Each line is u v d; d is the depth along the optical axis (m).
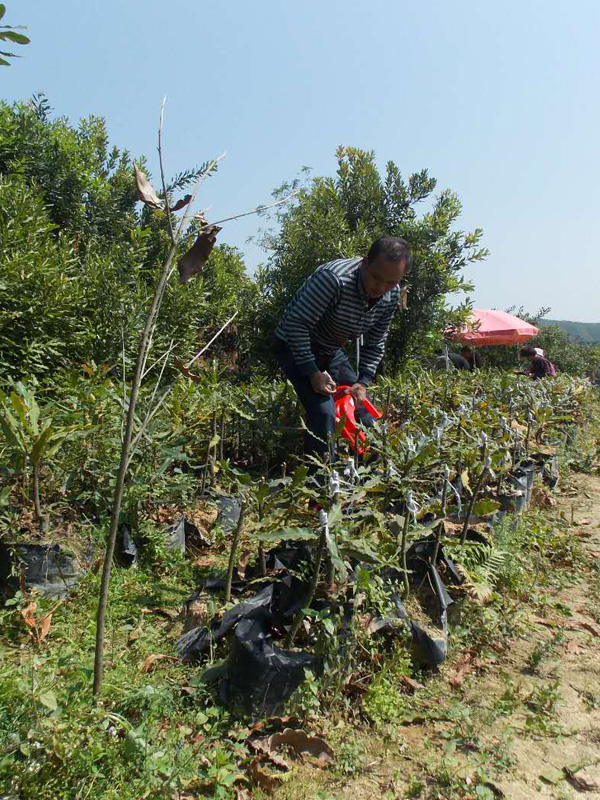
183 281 2.37
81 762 2.10
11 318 5.59
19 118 8.36
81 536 3.61
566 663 3.44
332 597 3.09
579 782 2.54
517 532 4.81
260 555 3.66
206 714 2.55
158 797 2.11
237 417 5.68
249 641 2.68
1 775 1.98
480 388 7.79
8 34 1.77
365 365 5.07
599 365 21.28
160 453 4.26
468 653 3.41
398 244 4.25
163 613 3.43
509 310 21.31
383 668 2.90
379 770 2.51
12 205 6.42
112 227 9.04
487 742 2.72
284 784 2.38
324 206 10.03
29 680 2.39
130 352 6.68
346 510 3.35
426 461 3.80
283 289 9.45
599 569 4.71
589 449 8.63
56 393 5.16
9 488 3.38
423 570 3.60
